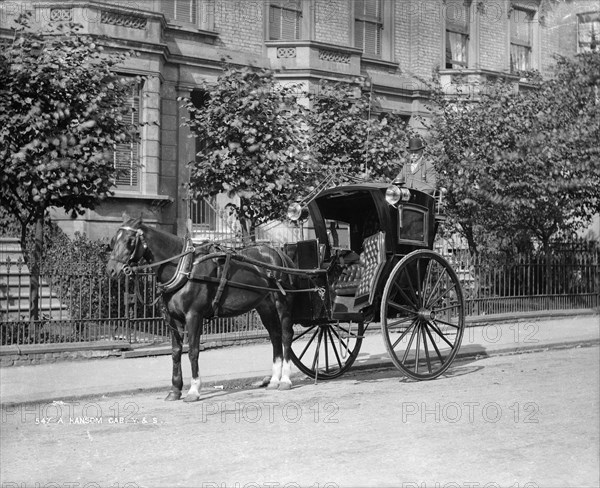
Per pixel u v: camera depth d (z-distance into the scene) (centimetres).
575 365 1283
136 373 1126
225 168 1492
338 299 1121
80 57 1324
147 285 1357
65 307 1383
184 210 1961
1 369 1156
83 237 1617
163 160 1941
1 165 1243
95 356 1265
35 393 973
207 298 974
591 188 1927
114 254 930
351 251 1171
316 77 2080
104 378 1083
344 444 730
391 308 1122
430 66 2481
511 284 1927
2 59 1261
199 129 1559
